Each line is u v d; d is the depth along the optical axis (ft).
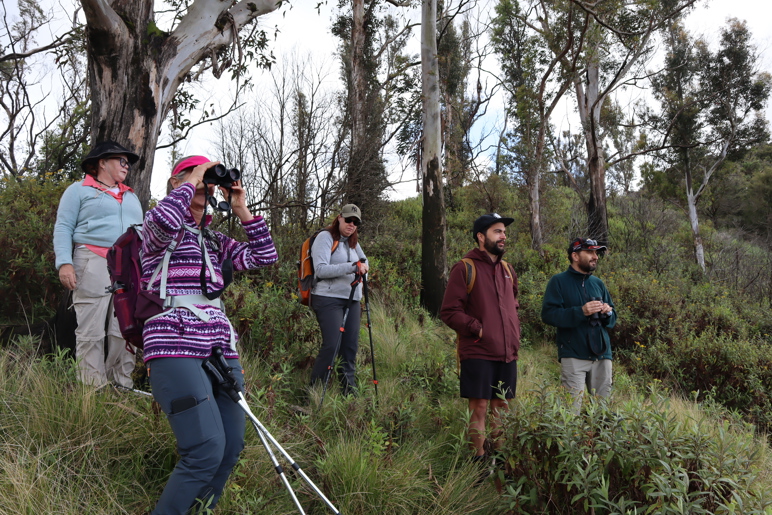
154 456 9.69
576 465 8.36
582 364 14.52
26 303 15.93
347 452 10.37
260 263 8.68
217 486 7.91
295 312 16.69
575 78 58.90
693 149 78.54
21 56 29.94
